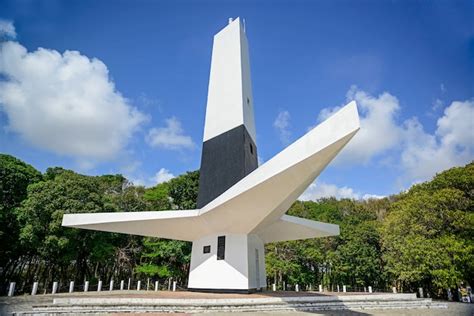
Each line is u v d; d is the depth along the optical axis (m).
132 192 27.47
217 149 15.49
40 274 23.55
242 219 12.07
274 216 12.65
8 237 18.86
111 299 9.27
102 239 21.44
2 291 20.58
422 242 19.42
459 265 18.17
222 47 17.72
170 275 23.52
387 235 22.84
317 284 29.80
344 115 7.00
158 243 24.00
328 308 11.40
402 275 20.47
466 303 17.83
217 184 14.71
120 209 25.31
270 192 9.70
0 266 20.19
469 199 20.08
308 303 11.09
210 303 9.88
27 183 20.42
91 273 25.81
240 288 12.77
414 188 25.30
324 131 7.43
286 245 27.84
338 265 26.95
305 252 27.38
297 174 8.58
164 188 28.16
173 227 14.45
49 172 23.50
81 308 8.85
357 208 37.06
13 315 8.18
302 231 17.06
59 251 19.19
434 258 18.56
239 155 14.40
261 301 10.36
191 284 14.88
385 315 10.57
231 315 9.41
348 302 12.02
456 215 18.98
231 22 18.02
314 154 7.60
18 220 18.42
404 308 12.85
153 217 13.51
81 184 20.92
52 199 19.06
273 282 29.30
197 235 15.20
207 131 16.38
